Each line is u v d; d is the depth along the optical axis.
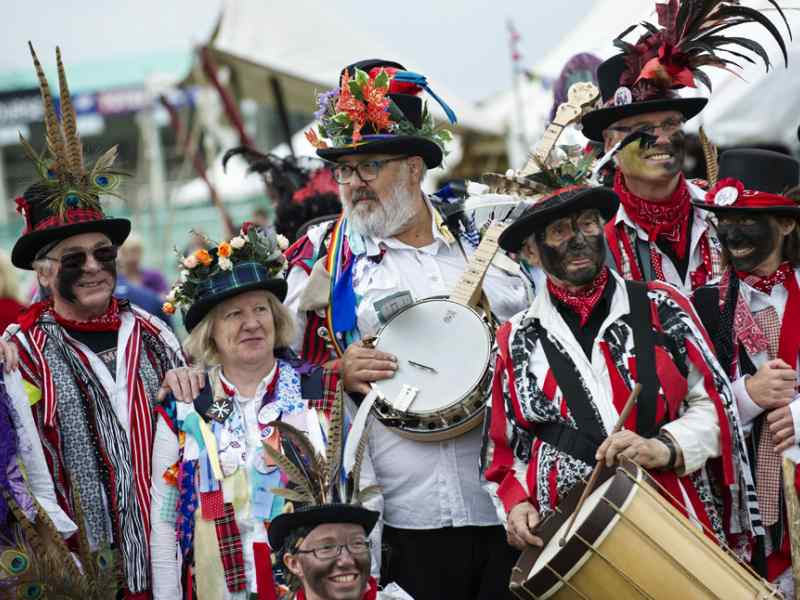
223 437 6.65
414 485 7.05
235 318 6.78
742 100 11.40
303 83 15.98
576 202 6.20
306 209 9.98
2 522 6.41
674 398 6.11
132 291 12.87
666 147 7.15
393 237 7.46
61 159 7.03
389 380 6.96
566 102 8.12
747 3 10.13
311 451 6.14
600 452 5.89
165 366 7.18
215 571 6.48
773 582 6.47
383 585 7.07
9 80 37.22
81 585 6.39
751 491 6.19
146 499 6.84
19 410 6.64
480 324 7.03
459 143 18.92
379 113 7.18
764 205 6.62
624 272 7.25
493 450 6.50
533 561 5.99
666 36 7.16
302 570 5.71
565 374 6.23
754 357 6.65
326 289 7.40
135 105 35.88
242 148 10.33
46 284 7.03
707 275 7.23
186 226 24.14
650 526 5.71
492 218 7.54
